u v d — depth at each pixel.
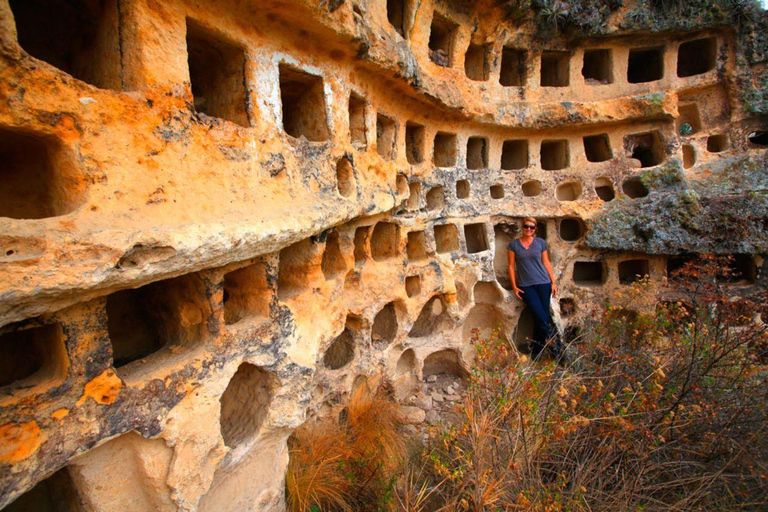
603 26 6.45
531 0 6.04
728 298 6.11
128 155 1.96
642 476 3.32
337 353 4.79
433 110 5.51
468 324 6.86
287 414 2.99
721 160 6.75
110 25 2.15
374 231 5.33
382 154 5.09
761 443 3.57
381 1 4.02
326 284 3.72
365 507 3.46
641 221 6.44
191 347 2.47
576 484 3.23
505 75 7.21
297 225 2.73
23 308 1.53
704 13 6.36
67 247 1.58
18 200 2.09
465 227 7.13
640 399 3.73
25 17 2.39
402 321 5.21
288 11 2.80
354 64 3.85
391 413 4.71
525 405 3.52
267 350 2.83
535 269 6.20
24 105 1.61
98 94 1.85
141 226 1.88
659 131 6.82
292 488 3.36
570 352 5.56
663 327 5.45
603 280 7.06
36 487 2.37
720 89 6.90
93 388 1.86
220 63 2.92
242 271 2.91
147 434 2.06
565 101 6.58
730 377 4.02
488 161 6.75
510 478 3.12
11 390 1.68
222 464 2.54
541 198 6.93
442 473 3.47
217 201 2.36
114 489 2.12
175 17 2.23
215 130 2.43
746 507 3.21
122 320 2.84
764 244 6.12
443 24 5.80
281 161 2.95
